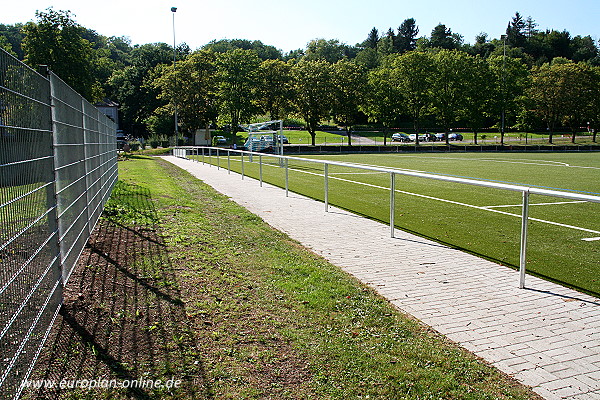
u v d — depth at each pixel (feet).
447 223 32.32
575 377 11.43
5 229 9.91
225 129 264.11
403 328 14.15
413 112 194.59
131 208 34.99
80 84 118.62
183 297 16.01
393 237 27.61
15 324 10.05
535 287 18.48
